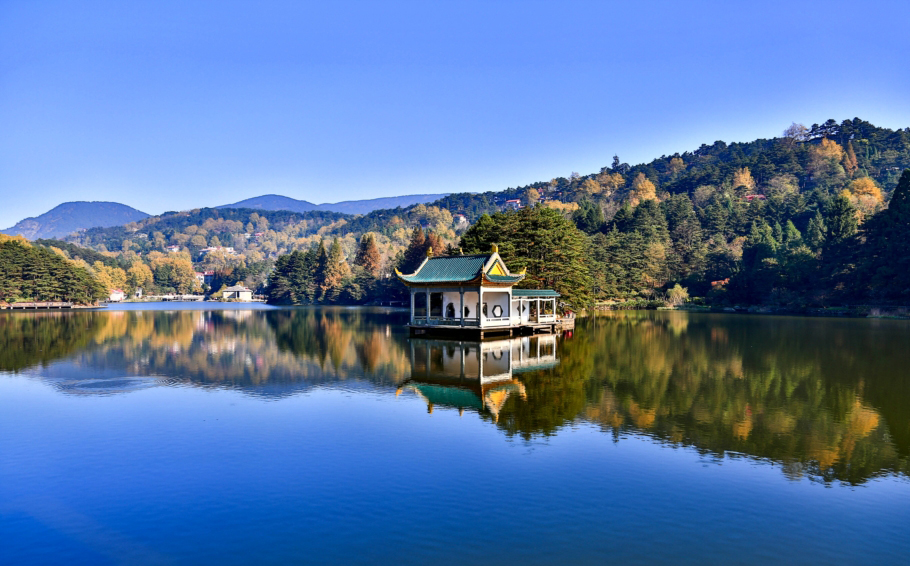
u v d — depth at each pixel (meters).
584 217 187.88
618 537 13.37
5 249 143.75
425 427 22.62
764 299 128.38
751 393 29.64
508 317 62.81
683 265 152.00
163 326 80.06
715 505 15.17
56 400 27.92
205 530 13.76
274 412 25.25
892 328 74.38
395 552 12.65
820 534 13.62
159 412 25.34
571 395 28.94
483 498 15.52
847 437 21.47
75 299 154.12
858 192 197.25
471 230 90.69
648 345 53.06
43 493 16.06
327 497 15.62
